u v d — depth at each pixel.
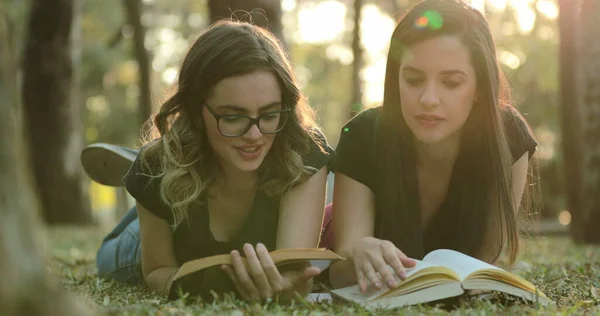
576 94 10.29
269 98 2.97
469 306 2.78
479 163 3.42
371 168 3.48
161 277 3.36
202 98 3.04
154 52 26.86
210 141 3.11
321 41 28.48
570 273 4.15
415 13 3.13
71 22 15.31
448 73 3.08
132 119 30.78
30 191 1.76
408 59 3.11
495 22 15.52
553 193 22.77
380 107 3.59
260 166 3.30
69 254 6.82
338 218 3.53
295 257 2.78
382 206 3.46
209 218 3.38
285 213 3.36
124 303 2.86
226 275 3.01
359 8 15.62
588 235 8.57
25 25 15.12
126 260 4.24
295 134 3.25
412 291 2.77
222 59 2.95
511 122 3.57
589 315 2.62
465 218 3.50
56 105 15.23
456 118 3.13
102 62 24.64
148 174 3.30
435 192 3.57
